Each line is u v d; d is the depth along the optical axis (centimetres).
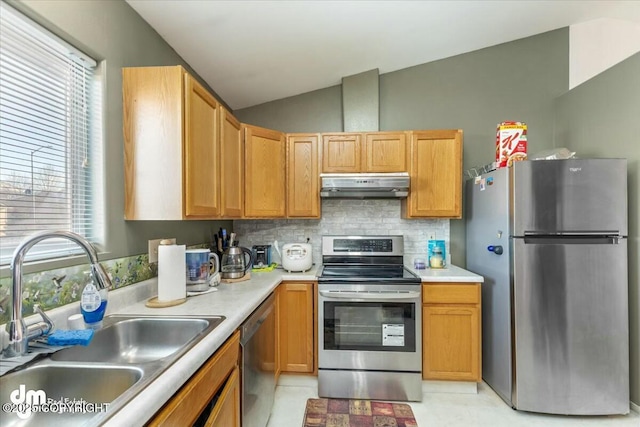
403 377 217
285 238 295
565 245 195
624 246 193
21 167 111
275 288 214
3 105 105
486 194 234
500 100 283
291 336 230
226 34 194
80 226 135
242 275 219
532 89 281
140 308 144
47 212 121
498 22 245
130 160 150
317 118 296
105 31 143
